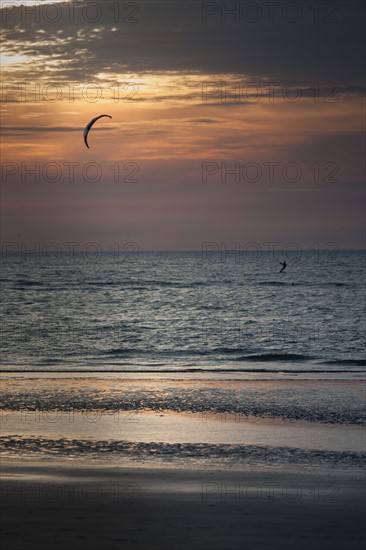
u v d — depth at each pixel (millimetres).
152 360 89875
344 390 59406
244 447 37281
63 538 19969
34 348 103375
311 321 142625
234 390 59281
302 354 95062
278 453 35906
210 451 36188
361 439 39812
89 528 21172
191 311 166125
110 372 73875
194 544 19609
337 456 35312
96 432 40906
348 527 21750
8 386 61031
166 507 24188
